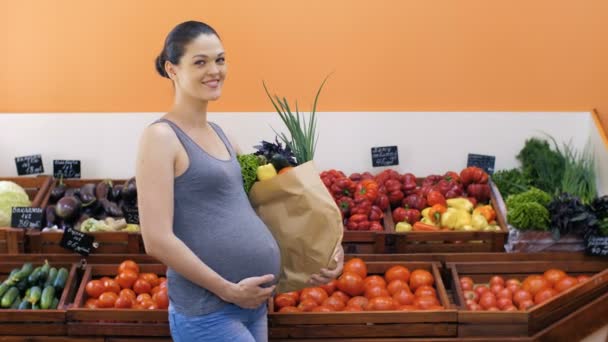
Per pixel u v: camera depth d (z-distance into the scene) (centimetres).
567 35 407
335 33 407
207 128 242
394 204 404
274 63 412
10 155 416
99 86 412
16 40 402
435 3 403
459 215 380
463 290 341
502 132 420
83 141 416
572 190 396
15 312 312
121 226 372
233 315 240
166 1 400
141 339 314
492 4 403
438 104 420
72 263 351
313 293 332
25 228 365
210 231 232
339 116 416
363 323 312
